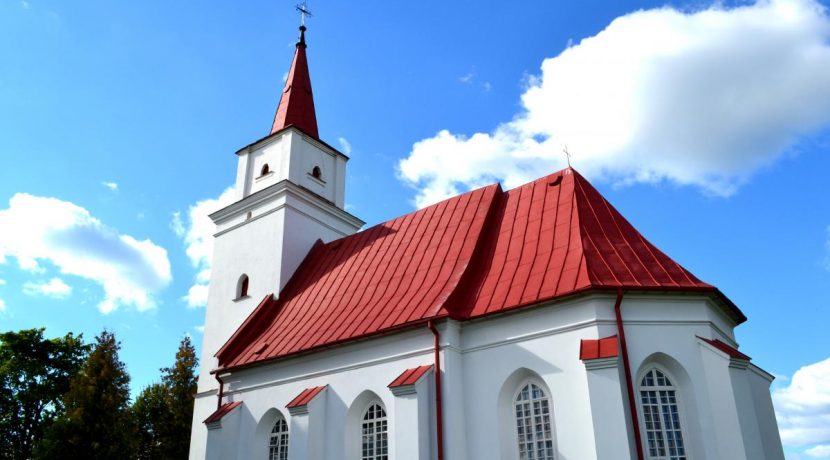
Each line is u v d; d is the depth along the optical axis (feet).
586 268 62.90
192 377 168.96
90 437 105.70
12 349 134.82
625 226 71.97
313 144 111.45
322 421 72.49
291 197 102.73
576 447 56.65
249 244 103.81
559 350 60.64
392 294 78.02
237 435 81.87
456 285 70.69
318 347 75.20
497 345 64.69
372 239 94.53
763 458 54.65
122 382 114.73
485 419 62.80
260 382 82.53
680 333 60.39
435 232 85.61
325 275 93.61
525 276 67.87
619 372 55.67
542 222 75.10
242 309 98.78
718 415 56.44
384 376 69.51
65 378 138.21
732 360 57.16
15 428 133.49
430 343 67.05
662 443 56.75
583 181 79.00
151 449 163.32
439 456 60.85
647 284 61.31
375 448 68.80
